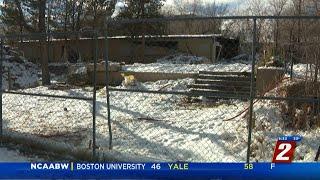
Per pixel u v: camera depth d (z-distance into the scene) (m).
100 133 10.74
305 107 10.23
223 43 34.72
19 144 8.88
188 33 40.03
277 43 15.39
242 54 31.08
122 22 7.70
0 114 9.23
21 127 11.57
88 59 39.53
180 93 7.28
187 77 18.66
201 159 8.38
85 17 45.50
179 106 14.51
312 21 11.12
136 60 37.66
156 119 12.29
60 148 8.30
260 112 10.61
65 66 30.19
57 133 10.71
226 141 9.55
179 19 6.83
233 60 31.03
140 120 12.23
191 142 9.75
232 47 34.00
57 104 15.18
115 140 9.95
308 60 11.02
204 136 10.12
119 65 21.16
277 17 6.24
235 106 13.91
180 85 17.84
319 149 7.74
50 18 43.34
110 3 44.69
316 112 10.18
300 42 11.41
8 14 37.91
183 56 35.03
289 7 34.50
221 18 6.60
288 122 10.17
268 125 10.01
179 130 10.87
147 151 9.05
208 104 14.77
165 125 11.47
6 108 14.59
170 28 40.59
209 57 35.91
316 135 9.03
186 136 10.27
